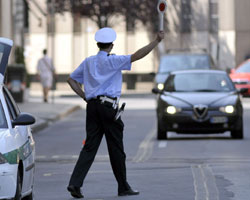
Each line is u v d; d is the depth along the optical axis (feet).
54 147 126.52
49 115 187.83
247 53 375.25
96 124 74.90
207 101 134.41
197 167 96.89
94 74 74.79
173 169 95.40
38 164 103.91
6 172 57.93
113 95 74.59
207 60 212.64
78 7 328.49
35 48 378.32
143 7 331.16
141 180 86.12
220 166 97.40
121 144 75.10
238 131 135.85
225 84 141.69
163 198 73.46
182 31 374.63
